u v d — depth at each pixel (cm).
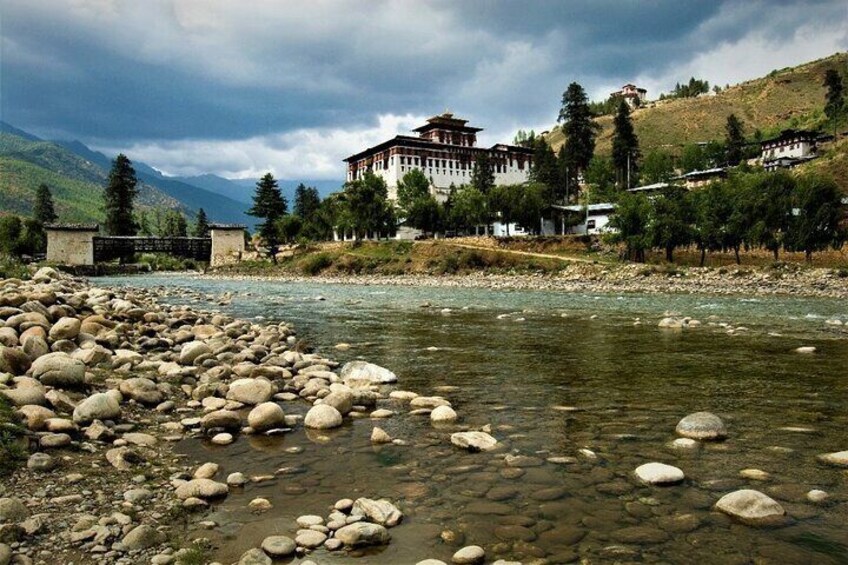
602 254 9094
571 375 1423
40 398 885
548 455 830
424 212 11650
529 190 10506
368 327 2464
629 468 775
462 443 869
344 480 740
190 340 1784
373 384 1327
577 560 528
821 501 655
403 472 767
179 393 1182
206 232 17075
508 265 8500
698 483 717
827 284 5450
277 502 669
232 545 561
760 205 7269
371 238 12594
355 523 584
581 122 12269
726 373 1431
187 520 617
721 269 6775
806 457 810
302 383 1286
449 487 713
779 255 8069
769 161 14588
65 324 1401
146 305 2681
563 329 2370
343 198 11962
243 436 934
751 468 767
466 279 7506
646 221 8319
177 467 783
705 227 7594
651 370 1480
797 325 2455
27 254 10744
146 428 952
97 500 648
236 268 10938
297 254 11206
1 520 567
